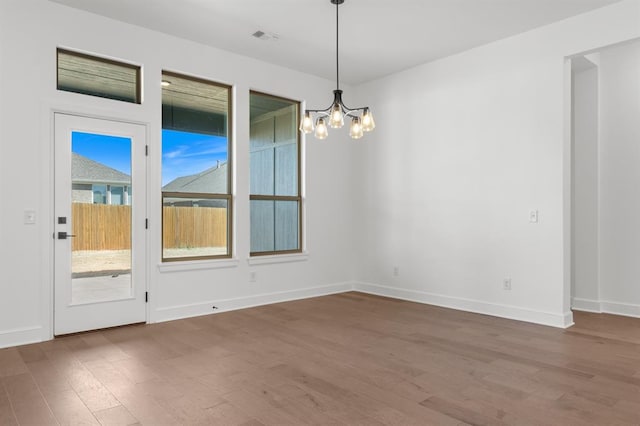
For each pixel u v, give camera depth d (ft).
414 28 14.38
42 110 12.41
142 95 14.39
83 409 8.08
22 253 12.08
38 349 11.63
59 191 12.77
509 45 15.15
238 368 10.21
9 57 11.91
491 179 15.70
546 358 10.89
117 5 12.87
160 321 14.69
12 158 11.94
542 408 8.09
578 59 15.05
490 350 11.54
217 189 16.58
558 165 14.01
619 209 15.74
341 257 20.57
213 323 14.49
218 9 13.12
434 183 17.51
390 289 19.22
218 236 16.56
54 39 12.66
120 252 13.93
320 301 18.22
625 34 12.50
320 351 11.49
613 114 15.87
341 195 20.59
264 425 7.46
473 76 16.20
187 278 15.42
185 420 7.65
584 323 14.40
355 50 16.39
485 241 15.89
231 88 16.88
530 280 14.67
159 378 9.59
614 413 7.89
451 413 7.89
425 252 17.84
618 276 15.78
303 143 19.22
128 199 14.12
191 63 15.51
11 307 11.91
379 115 19.72
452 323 14.47
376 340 12.50
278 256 18.02
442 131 17.21
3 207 11.79
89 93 13.62
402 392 8.82
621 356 11.03
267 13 13.30
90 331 13.30
